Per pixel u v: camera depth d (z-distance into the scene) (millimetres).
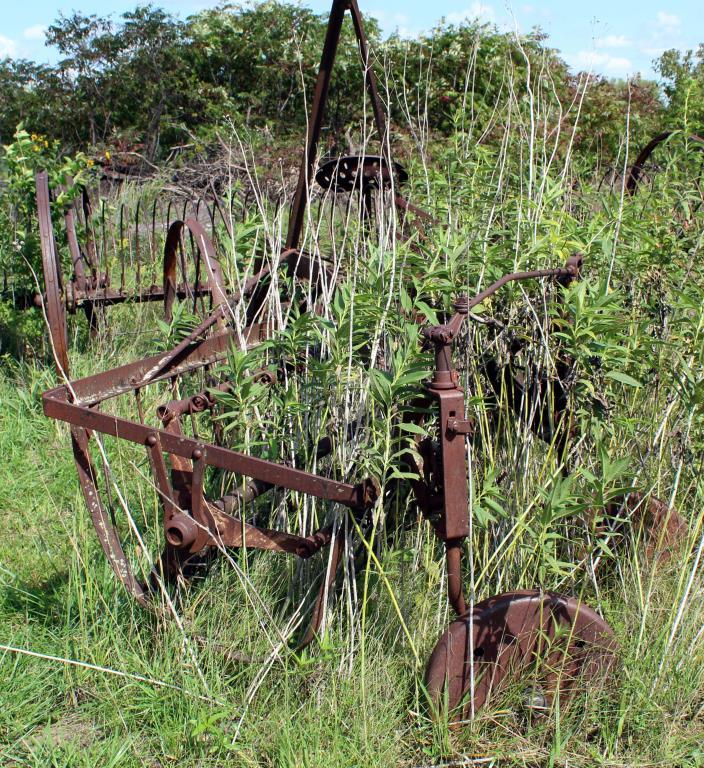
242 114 14539
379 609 3113
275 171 7871
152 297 6734
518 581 3080
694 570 2824
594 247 3441
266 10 16156
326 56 3682
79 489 4453
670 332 3496
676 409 3422
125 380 3203
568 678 2771
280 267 3730
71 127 21594
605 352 2871
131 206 9766
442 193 4211
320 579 3150
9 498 4445
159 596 3113
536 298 3203
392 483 3340
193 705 2785
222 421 3639
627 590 3137
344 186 4465
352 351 2957
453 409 2473
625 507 3158
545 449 3430
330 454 3268
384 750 2641
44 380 5801
